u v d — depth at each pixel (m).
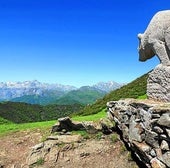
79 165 18.23
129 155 17.75
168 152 12.13
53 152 19.09
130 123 15.47
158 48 15.07
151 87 15.51
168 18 14.88
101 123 20.03
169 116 11.81
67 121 20.89
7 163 19.67
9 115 96.25
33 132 22.92
